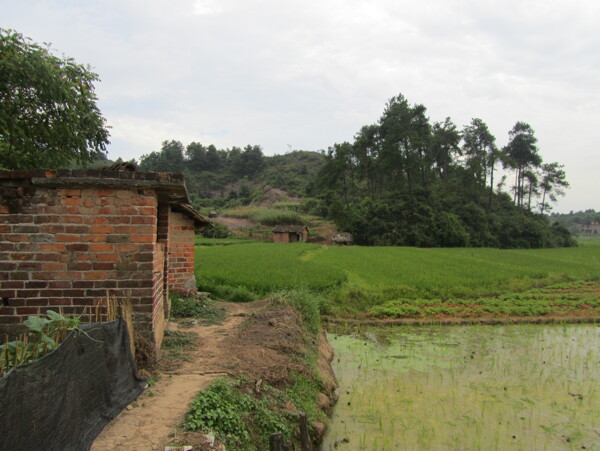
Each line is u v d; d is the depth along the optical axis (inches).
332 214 2461.9
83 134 492.4
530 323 587.5
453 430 269.7
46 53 421.7
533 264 1167.0
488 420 283.0
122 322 204.8
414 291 712.4
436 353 437.7
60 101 426.3
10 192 229.1
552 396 323.0
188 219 504.7
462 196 2588.6
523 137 2861.7
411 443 253.9
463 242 2183.8
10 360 160.1
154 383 231.6
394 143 2450.8
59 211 233.9
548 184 2878.9
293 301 484.1
